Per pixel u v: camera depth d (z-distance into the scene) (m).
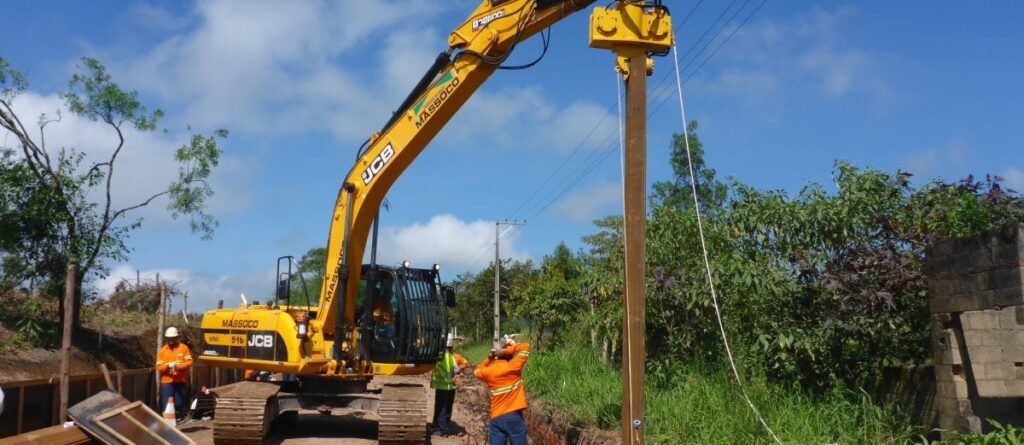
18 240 18.91
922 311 9.71
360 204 12.81
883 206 11.05
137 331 23.22
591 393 13.60
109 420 8.70
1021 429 6.84
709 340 12.47
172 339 14.79
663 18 8.34
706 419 9.91
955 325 8.22
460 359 15.16
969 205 9.89
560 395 14.62
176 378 14.66
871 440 8.37
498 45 11.24
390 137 12.48
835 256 10.79
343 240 13.03
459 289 51.16
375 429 15.50
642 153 8.16
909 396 9.07
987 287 7.66
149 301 25.44
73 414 8.64
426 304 13.98
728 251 12.46
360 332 13.36
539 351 21.56
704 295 11.91
